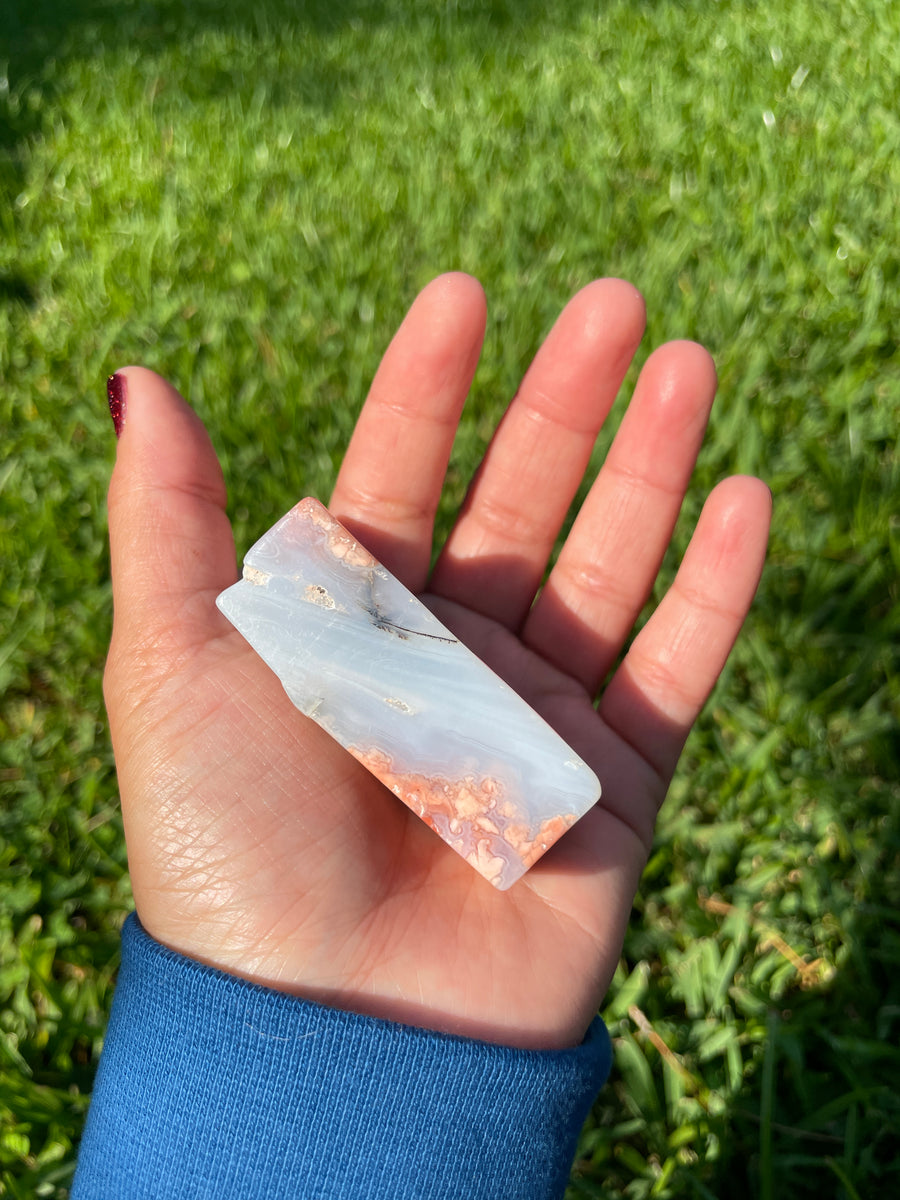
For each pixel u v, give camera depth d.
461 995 0.15
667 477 0.20
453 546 0.21
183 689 0.16
